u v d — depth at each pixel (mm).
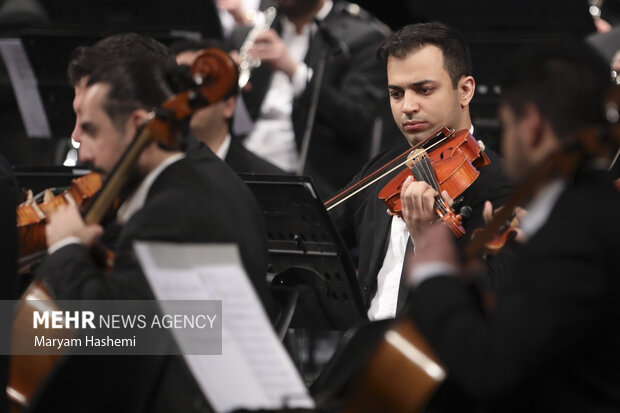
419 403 7621
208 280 7648
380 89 18266
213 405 7738
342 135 17766
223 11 24016
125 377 8219
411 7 18969
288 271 11172
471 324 6809
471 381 6684
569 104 7004
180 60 14195
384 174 12125
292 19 18656
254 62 18062
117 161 8422
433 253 7242
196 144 9219
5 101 18453
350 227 12703
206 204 8445
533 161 7152
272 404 7703
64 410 8102
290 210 10734
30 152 18750
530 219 7086
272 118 18672
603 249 6641
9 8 19312
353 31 18484
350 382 8273
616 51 16188
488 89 16391
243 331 7711
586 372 6711
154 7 18812
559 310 6480
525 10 18109
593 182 6980
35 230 10492
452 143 11336
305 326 11477
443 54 11453
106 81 8531
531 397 6832
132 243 8180
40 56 16062
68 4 19125
